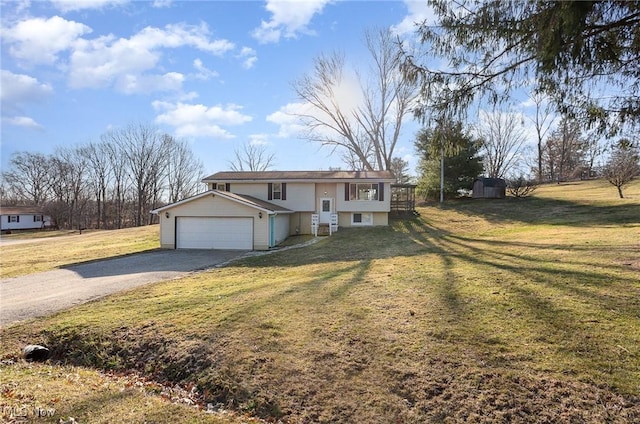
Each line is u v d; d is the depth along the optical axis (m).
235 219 17.16
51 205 48.53
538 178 41.72
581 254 8.42
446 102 5.81
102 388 4.36
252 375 4.34
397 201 25.62
